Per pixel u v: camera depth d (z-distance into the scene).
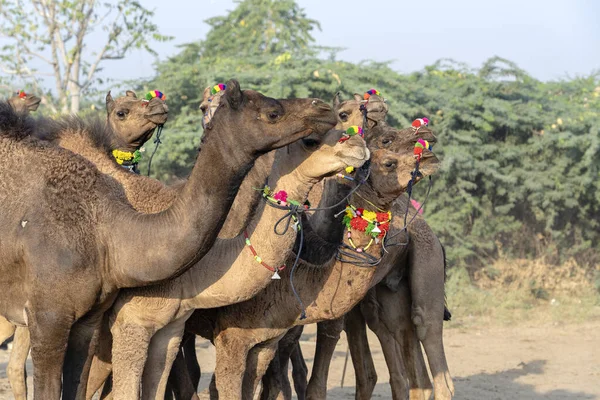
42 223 7.62
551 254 25.22
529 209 25.42
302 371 11.30
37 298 7.56
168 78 22.98
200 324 9.07
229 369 8.66
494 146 24.19
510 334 19.83
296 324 8.66
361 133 7.60
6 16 23.59
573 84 29.98
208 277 7.96
